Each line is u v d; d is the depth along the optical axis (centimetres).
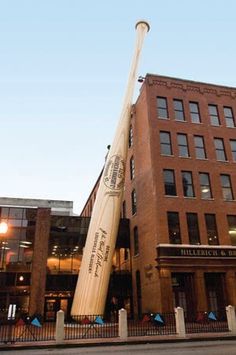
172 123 3369
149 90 3434
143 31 3522
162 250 2809
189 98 3556
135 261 3434
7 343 1628
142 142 3478
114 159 3083
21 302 3089
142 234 3275
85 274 2744
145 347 1548
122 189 3039
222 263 2920
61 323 1719
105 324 2350
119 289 3459
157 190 3047
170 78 3559
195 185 3192
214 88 3688
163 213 2978
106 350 1464
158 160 3167
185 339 1764
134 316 3084
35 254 3159
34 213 3406
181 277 2969
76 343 1630
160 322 2292
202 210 3112
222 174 3350
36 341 1702
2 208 3350
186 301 2889
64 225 3584
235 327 2061
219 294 2975
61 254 3456
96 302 2630
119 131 3175
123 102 3297
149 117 3316
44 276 3098
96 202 3016
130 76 3347
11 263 3184
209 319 2492
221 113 3606
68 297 3306
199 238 3019
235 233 3161
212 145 3422
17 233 3300
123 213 4056
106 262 2778
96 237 2836
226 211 3188
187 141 3366
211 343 1647
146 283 3053
